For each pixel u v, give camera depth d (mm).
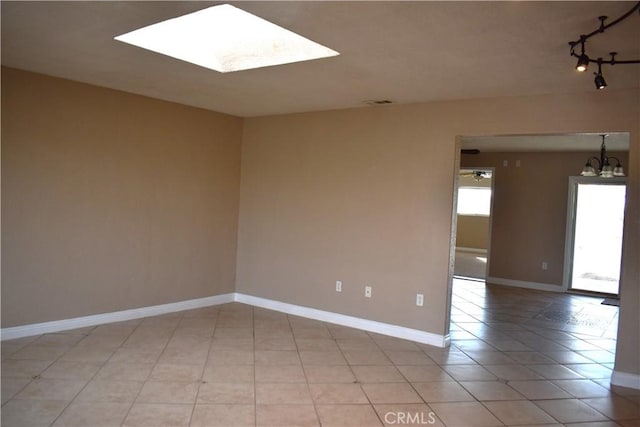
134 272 4945
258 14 2496
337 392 3393
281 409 3082
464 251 14117
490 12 2365
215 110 5520
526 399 3420
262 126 5758
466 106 4387
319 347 4375
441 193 4535
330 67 3473
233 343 4371
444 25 2564
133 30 2904
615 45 2768
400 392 3447
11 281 4086
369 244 4957
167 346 4195
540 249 8172
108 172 4668
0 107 3918
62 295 4418
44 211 4246
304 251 5414
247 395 3268
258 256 5789
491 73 3453
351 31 2701
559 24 2479
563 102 3932
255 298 5816
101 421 2803
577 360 4332
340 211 5148
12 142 4016
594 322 5828
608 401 3432
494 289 7953
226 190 5797
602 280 8273
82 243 4520
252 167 5848
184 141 5301
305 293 5402
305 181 5406
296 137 5473
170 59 3498
